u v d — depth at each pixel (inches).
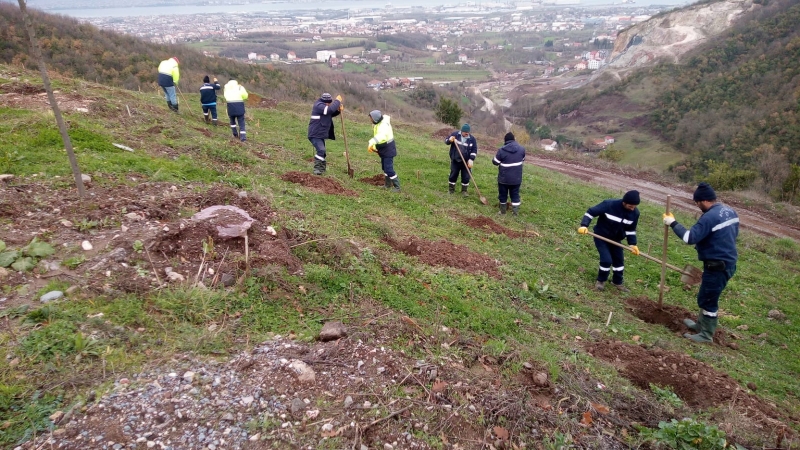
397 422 121.3
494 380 148.6
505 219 379.2
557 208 440.5
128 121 354.9
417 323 172.2
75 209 188.9
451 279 230.1
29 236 165.5
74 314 131.8
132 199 207.2
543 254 319.6
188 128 399.2
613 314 251.1
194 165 287.0
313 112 360.5
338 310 166.7
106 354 121.3
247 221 197.9
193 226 185.5
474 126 1985.7
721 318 281.7
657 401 161.9
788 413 178.5
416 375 138.8
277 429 110.7
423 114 1835.6
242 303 155.2
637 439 137.7
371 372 135.6
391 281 203.8
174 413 108.8
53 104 185.8
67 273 149.0
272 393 120.2
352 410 120.8
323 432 112.8
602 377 170.2
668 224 247.1
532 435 129.6
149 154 288.4
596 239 284.5
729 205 629.9
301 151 458.6
